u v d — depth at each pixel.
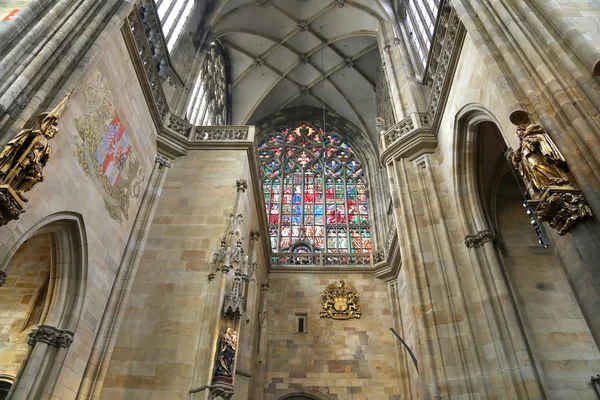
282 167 30.56
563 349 11.52
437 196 15.26
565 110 7.85
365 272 23.97
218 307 13.44
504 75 9.63
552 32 9.01
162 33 17.81
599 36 8.34
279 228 27.22
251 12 26.72
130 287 14.20
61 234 11.66
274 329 22.00
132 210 15.39
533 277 12.95
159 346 13.09
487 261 12.83
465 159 14.45
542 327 11.96
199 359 12.73
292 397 20.06
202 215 16.25
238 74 30.28
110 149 13.55
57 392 10.97
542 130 7.76
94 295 12.72
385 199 27.20
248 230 18.80
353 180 30.12
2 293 14.42
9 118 8.91
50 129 8.82
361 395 19.89
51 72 10.16
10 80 9.17
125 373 12.63
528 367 10.60
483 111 12.29
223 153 18.30
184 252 15.23
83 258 12.08
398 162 17.20
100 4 12.46
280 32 28.61
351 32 27.72
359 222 27.64
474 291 12.84
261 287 22.34
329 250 26.38
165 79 18.97
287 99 32.41
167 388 12.32
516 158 8.16
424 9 20.30
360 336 21.61
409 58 21.36
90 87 11.97
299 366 20.81
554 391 10.73
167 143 17.83
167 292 14.24
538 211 7.32
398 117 19.38
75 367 11.78
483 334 12.05
